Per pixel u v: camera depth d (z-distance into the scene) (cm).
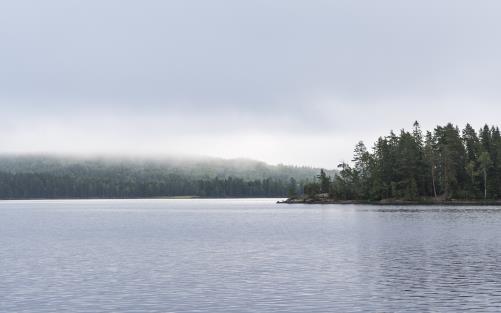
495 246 6238
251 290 3819
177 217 14675
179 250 6369
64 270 4850
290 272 4556
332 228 9469
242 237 8025
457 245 6384
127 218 14425
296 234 8419
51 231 9806
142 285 4062
